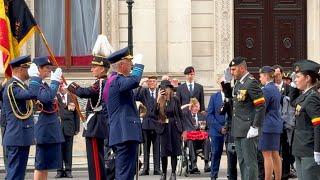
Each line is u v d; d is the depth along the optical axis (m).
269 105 25.72
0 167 33.31
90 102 24.20
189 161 31.67
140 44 38.44
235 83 24.92
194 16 39.16
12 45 26.73
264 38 39.97
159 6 38.72
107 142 26.06
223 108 25.89
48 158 24.00
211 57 39.22
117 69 22.19
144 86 31.52
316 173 19.78
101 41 24.20
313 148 19.67
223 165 34.38
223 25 39.25
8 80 23.66
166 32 38.84
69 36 39.59
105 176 24.33
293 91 24.31
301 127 19.80
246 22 39.88
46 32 39.59
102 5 39.19
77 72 39.31
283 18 40.03
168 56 38.78
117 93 21.89
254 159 24.44
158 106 28.89
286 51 40.03
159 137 29.42
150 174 31.62
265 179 25.77
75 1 39.62
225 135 27.34
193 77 33.75
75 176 31.45
